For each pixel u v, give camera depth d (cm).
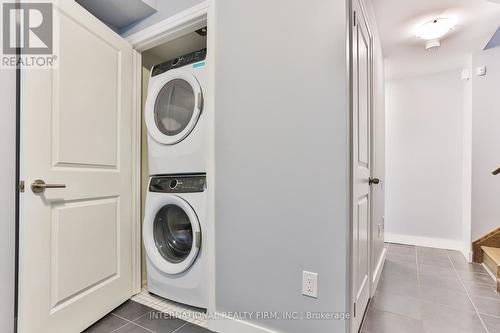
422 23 210
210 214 143
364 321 148
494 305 167
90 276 143
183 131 163
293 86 120
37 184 116
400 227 330
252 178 130
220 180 140
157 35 169
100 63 152
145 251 184
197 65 162
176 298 163
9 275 120
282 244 122
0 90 119
